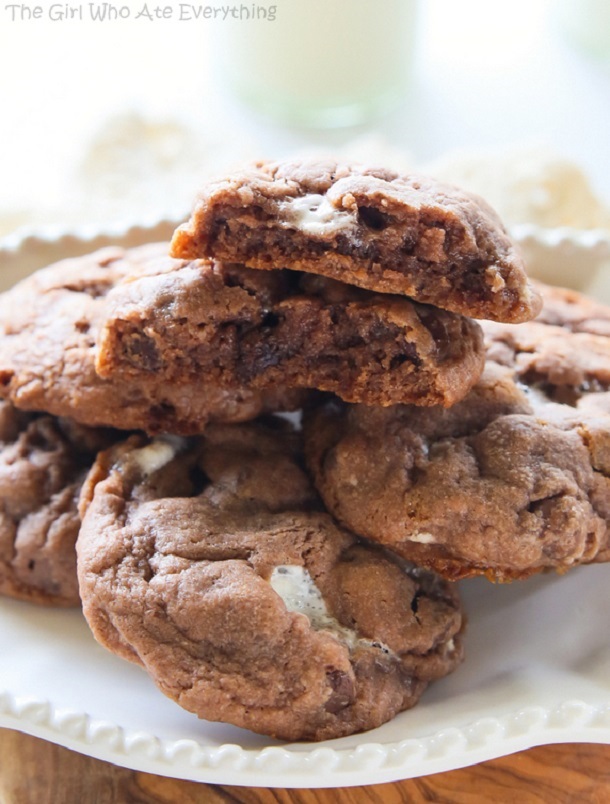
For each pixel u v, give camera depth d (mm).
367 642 229
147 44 457
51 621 253
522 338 267
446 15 479
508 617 253
